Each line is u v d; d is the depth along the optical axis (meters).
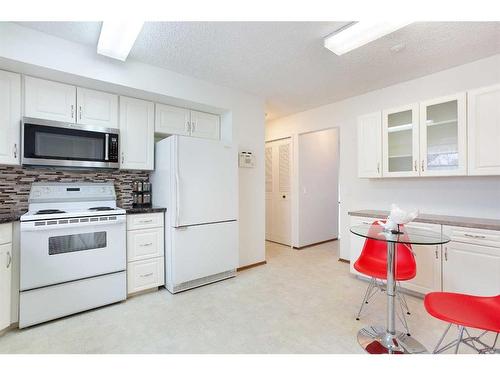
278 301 2.44
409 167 2.76
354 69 2.69
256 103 3.52
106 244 2.32
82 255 2.19
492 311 1.32
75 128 2.33
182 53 2.34
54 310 2.06
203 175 2.78
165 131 2.95
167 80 2.67
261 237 3.60
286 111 4.26
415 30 1.99
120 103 2.64
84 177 2.69
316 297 2.52
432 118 2.58
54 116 2.27
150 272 2.62
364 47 2.24
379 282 2.75
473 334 1.87
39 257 2.00
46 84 2.23
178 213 2.58
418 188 2.94
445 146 2.50
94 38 2.10
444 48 2.27
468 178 2.58
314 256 3.97
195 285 2.77
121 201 2.91
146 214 2.60
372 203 3.36
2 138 2.02
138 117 2.75
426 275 2.41
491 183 2.45
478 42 2.17
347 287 2.77
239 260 3.35
